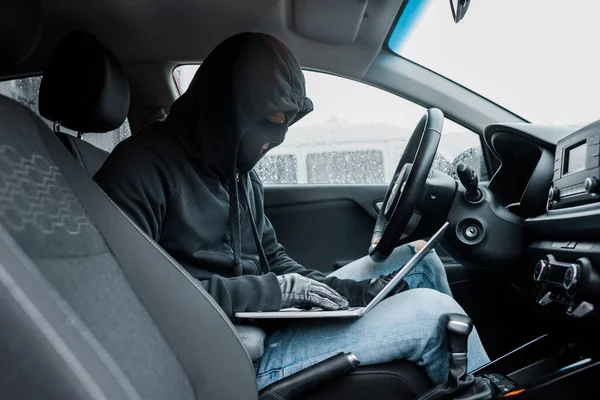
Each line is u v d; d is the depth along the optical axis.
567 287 1.00
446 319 0.92
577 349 1.15
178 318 0.69
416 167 1.16
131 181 1.06
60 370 0.50
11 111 0.58
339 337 0.99
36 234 0.53
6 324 0.49
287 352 1.02
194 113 1.15
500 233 1.29
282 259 1.46
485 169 1.93
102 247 0.64
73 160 0.65
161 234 1.12
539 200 1.29
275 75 1.09
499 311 1.70
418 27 1.73
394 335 0.96
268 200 1.96
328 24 1.65
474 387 0.91
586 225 1.02
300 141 2.05
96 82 1.42
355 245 2.01
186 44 1.75
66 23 1.59
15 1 0.80
